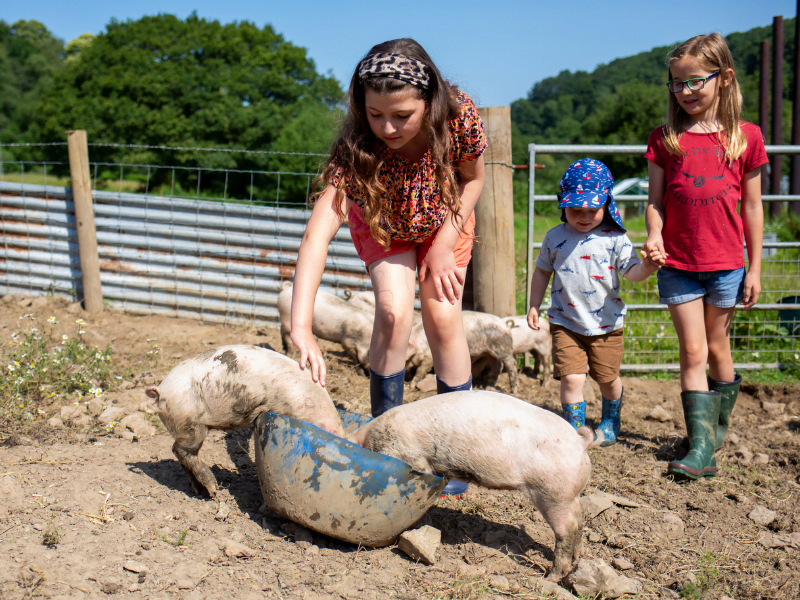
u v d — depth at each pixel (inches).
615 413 181.3
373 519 112.7
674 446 178.5
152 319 305.4
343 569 111.3
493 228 241.0
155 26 1658.5
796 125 628.1
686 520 139.9
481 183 130.4
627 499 146.9
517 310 306.0
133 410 186.9
